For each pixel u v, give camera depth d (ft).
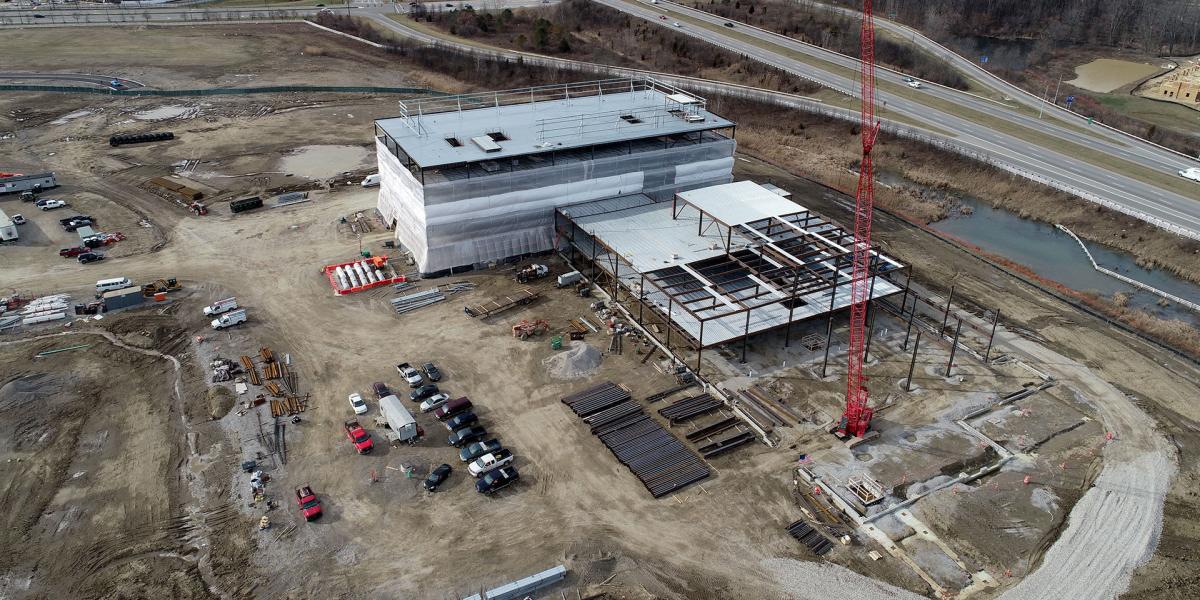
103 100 514.27
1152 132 483.10
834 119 501.56
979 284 317.01
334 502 197.47
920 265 331.36
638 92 403.75
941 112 514.27
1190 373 260.42
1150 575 182.29
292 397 236.02
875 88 557.74
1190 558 187.32
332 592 173.06
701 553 185.37
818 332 276.00
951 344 272.10
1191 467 217.15
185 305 286.05
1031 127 490.49
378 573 177.99
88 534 186.29
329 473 206.59
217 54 618.03
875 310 288.71
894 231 366.63
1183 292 320.70
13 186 369.71
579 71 597.11
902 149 461.78
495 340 267.80
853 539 190.19
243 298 291.99
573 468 211.41
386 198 351.67
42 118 476.54
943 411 236.84
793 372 253.85
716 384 246.47
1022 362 263.08
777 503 200.95
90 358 252.21
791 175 436.76
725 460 215.72
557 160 323.37
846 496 202.59
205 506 195.42
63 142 442.09
